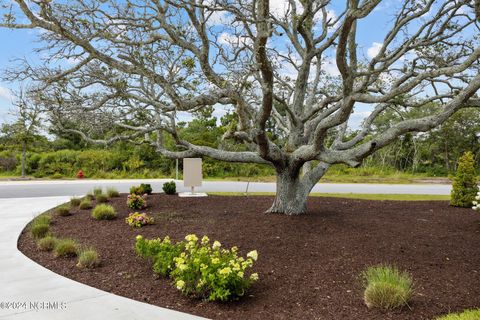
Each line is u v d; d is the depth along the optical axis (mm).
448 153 34219
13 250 7297
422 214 10422
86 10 5969
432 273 5605
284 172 9539
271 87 6605
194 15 6086
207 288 4777
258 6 5934
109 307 4512
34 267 6191
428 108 24484
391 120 27188
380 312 4348
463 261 6141
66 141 35875
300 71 9734
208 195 15070
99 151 32531
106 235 8414
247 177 29578
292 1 9297
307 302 4676
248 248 6902
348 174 32156
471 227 8617
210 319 4230
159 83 6293
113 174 29828
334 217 9359
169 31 6336
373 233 7723
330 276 5488
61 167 30750
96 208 10625
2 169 32156
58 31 5691
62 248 6836
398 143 34688
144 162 31828
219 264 4762
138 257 6629
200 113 8039
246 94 8664
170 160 31141
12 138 29312
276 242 7156
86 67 6957
